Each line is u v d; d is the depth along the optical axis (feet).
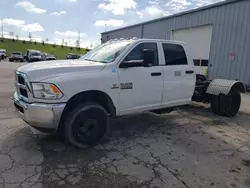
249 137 15.01
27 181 8.93
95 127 12.42
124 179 9.37
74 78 11.35
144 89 14.25
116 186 8.87
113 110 13.23
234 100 20.33
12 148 11.85
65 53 296.10
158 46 15.34
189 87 17.35
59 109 10.87
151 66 14.66
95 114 12.30
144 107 14.58
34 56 108.88
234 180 9.60
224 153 12.30
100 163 10.68
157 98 15.19
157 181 9.30
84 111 11.85
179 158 11.48
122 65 13.16
